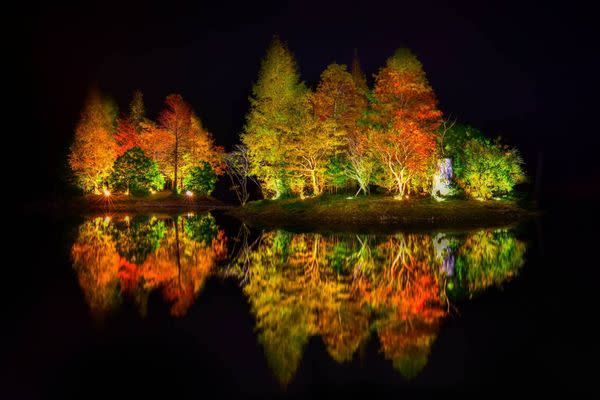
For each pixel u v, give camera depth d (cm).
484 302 1152
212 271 1598
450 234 2364
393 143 3017
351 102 3656
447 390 722
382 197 3161
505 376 763
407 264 1630
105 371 833
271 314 1104
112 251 2047
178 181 5444
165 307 1177
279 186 4031
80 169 5097
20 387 773
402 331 970
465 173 3225
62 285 1409
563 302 1134
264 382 780
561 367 791
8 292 1332
